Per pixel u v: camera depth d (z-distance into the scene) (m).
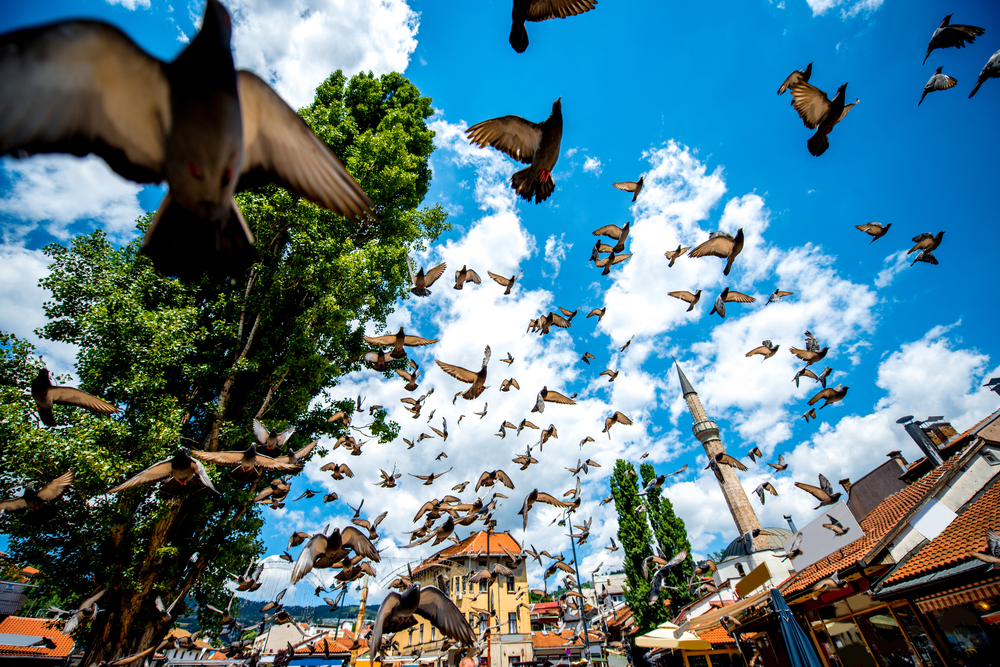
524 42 3.95
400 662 31.89
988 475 10.92
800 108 6.04
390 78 25.19
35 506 8.40
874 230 8.70
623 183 9.91
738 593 13.66
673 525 33.50
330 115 18.75
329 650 29.47
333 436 17.02
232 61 1.72
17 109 1.39
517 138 5.20
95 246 13.55
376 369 14.10
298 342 14.02
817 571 13.91
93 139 1.54
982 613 8.96
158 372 12.14
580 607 29.75
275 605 12.95
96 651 10.77
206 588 14.38
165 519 11.74
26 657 22.59
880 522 14.01
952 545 9.62
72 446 9.81
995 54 5.29
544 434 13.05
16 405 10.08
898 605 10.92
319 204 2.00
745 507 46.53
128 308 12.27
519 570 42.50
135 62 1.59
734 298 10.11
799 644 11.60
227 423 13.12
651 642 20.69
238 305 15.20
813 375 10.74
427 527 12.38
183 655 22.47
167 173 1.70
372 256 15.88
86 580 12.04
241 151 1.79
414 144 23.39
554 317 12.66
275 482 12.39
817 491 11.44
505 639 36.41
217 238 1.84
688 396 57.56
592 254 10.81
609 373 12.96
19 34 1.39
